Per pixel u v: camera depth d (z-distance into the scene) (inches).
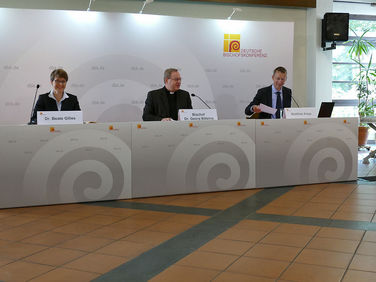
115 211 170.6
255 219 156.3
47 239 134.7
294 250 121.4
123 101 273.9
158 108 234.1
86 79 266.7
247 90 292.2
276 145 216.5
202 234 138.3
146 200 190.5
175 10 286.5
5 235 139.6
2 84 253.0
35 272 107.3
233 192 206.4
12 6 258.4
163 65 279.3
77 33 263.4
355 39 407.5
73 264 112.7
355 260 112.8
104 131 188.2
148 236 136.7
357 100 413.1
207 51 285.3
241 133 209.9
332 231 139.6
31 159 179.2
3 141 176.1
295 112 221.0
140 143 194.2
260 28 292.0
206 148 204.4
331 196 193.8
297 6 307.0
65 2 266.2
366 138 391.9
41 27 257.3
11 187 177.6
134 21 272.4
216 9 293.1
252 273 105.1
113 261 114.6
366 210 167.2
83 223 153.3
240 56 290.4
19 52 254.7
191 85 284.4
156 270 108.0
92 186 187.5
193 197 195.9
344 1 396.5
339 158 228.7
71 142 183.8
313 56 314.5
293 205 177.6
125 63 272.7
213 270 107.4
